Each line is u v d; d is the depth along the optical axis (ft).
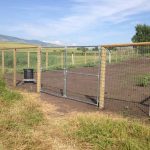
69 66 81.46
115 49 32.91
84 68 81.10
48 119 26.84
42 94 40.78
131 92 41.45
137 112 29.89
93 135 21.66
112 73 56.13
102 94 31.89
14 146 20.24
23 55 102.73
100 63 32.55
